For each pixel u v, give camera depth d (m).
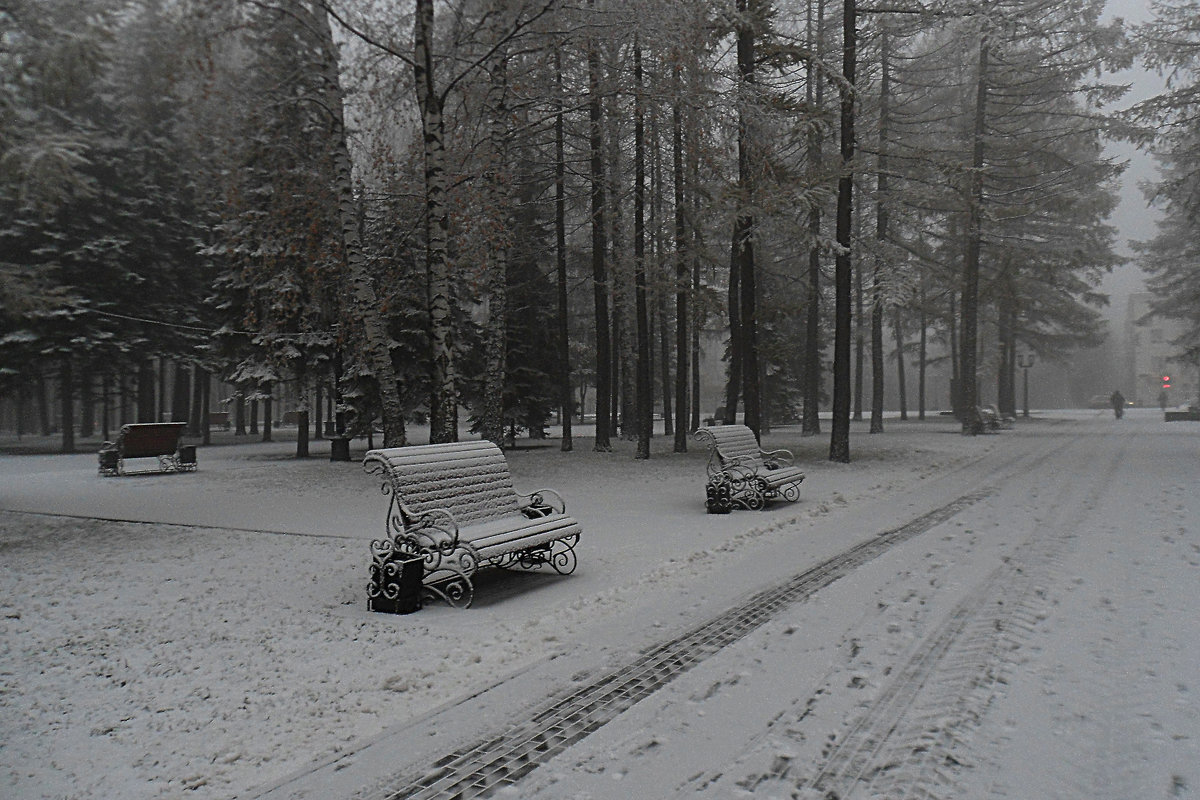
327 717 4.12
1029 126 30.66
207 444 35.41
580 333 41.53
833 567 7.30
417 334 23.34
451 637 5.54
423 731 3.88
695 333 34.06
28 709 4.36
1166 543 7.91
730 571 7.28
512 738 3.76
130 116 29.58
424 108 12.58
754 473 11.48
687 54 14.93
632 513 11.32
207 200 18.44
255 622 6.05
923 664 4.62
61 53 11.42
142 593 7.14
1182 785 3.09
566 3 14.68
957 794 3.09
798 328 43.28
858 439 26.89
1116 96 24.17
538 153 23.61
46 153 11.23
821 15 24.05
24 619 6.32
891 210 23.34
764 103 16.91
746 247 18.88
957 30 24.17
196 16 12.89
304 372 25.20
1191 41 18.78
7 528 11.45
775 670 4.59
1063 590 6.19
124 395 35.44
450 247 16.80
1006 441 24.38
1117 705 3.93
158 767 3.58
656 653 4.98
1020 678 4.34
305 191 16.62
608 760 3.49
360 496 14.50
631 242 24.06
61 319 28.34
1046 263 30.83
